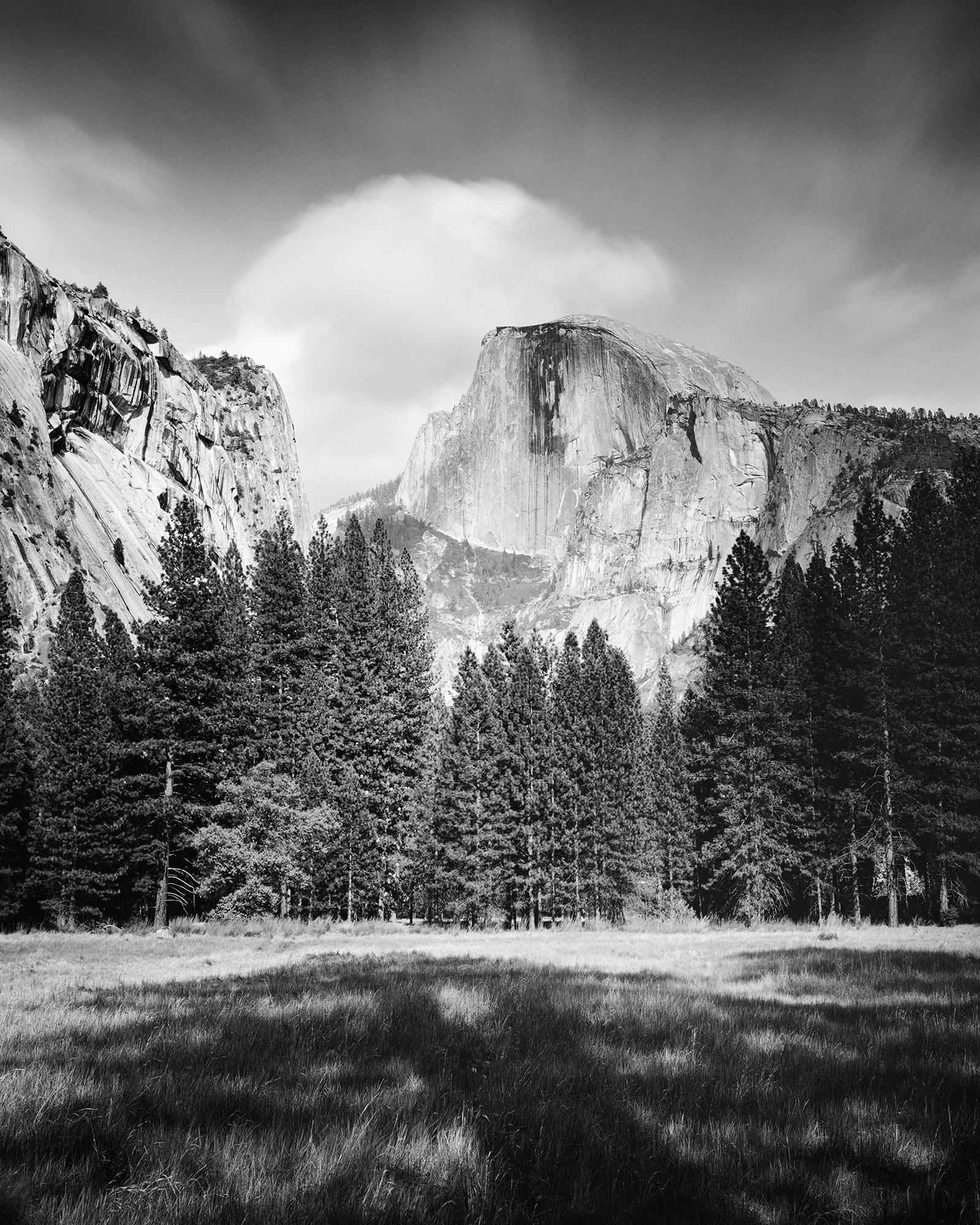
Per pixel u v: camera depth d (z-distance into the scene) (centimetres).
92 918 4544
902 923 4888
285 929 3925
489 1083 707
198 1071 712
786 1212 482
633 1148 566
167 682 4131
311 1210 439
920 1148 579
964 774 4628
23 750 4806
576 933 4219
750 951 2339
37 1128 536
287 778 4475
